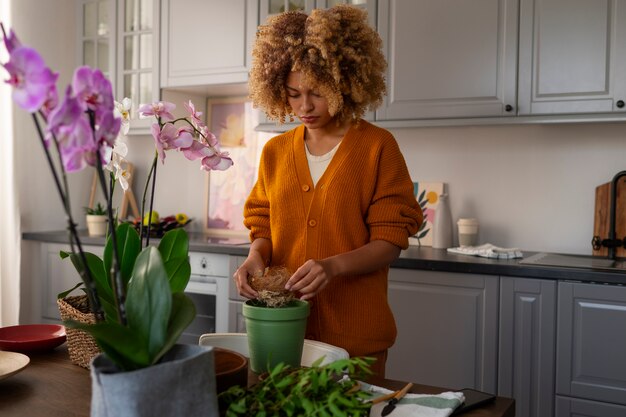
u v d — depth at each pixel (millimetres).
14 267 3369
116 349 712
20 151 3484
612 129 2688
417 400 924
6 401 961
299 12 1492
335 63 1389
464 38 2609
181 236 1026
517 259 2469
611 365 2131
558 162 2787
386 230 1455
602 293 2137
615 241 2557
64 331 1328
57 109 636
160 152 1030
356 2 2838
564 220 2781
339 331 1473
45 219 3625
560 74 2459
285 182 1555
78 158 694
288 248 1549
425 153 3043
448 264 2383
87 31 3666
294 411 739
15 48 656
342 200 1479
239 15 3098
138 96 3480
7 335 1300
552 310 2221
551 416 2236
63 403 954
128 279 972
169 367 664
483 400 955
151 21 3426
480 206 2938
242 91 3422
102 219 3504
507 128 2879
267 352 1062
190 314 775
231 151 3551
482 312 2348
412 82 2707
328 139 1561
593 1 2400
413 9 2697
